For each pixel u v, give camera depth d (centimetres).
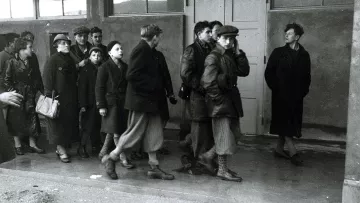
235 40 391
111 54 440
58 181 420
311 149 519
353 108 311
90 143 562
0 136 242
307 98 560
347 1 537
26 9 715
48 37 693
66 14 693
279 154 484
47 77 464
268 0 563
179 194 368
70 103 473
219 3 590
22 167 454
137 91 385
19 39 495
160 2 633
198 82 410
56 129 464
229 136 384
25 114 502
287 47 462
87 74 480
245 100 592
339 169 438
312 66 552
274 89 465
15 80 498
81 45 522
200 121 411
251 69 584
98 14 658
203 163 417
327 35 540
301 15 549
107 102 435
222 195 360
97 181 402
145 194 381
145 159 485
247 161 470
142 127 396
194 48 426
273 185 387
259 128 588
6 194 379
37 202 359
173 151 519
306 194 363
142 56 385
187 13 610
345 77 538
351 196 316
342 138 548
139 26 634
